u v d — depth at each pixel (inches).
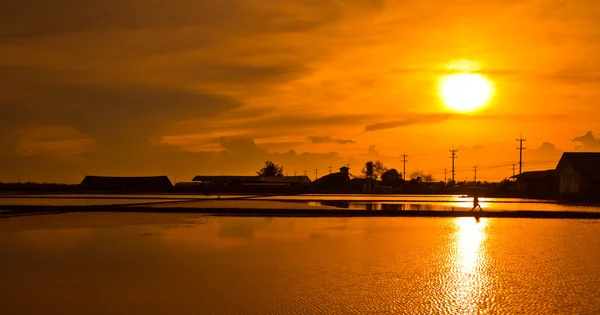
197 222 1175.0
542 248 781.3
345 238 889.5
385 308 453.7
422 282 548.4
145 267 625.6
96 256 702.5
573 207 1785.2
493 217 1339.8
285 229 1027.3
